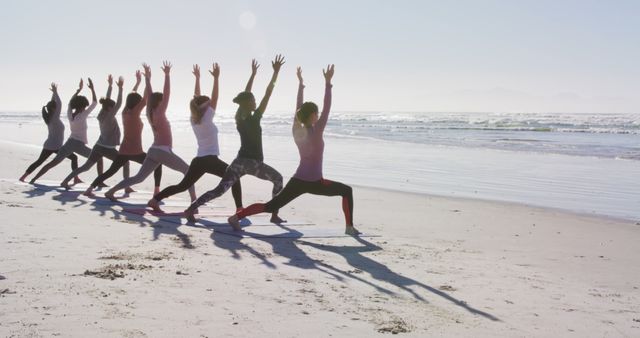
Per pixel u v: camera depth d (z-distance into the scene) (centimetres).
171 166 982
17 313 429
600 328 479
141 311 449
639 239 928
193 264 610
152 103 962
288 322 445
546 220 1091
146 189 1289
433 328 452
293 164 2131
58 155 1224
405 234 897
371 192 1427
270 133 4794
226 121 9925
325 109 795
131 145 1083
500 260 738
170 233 779
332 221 978
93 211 930
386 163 2255
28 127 5412
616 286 631
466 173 1938
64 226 786
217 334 411
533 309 523
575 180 1780
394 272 632
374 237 851
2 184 1222
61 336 388
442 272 646
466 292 566
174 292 504
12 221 803
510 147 3231
